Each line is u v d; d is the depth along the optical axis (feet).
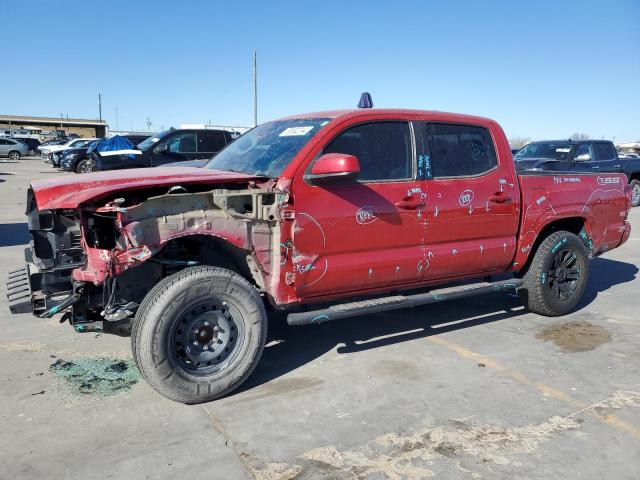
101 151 43.14
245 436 11.02
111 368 14.17
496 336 16.89
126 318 12.61
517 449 10.59
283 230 12.95
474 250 15.98
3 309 18.83
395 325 17.80
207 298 12.19
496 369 14.38
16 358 14.73
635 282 23.98
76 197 11.58
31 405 12.16
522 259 17.31
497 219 16.31
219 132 45.47
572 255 18.52
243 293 12.51
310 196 13.16
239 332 12.71
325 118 14.35
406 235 14.62
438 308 19.67
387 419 11.71
